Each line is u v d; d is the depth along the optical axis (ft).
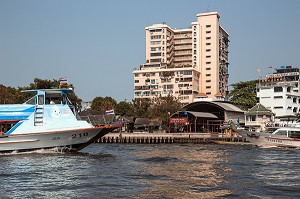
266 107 245.65
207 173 70.08
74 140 102.27
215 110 261.65
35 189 54.34
